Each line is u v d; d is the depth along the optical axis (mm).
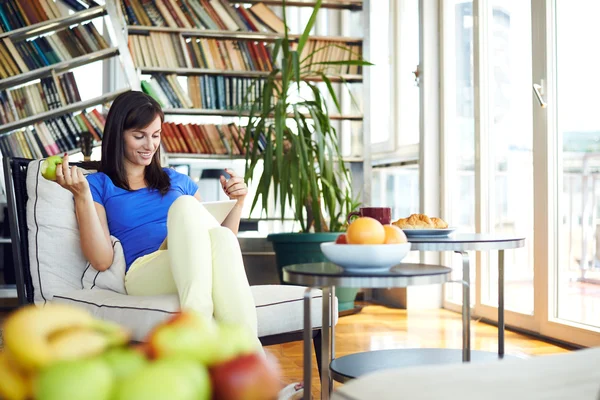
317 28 5594
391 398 694
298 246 3988
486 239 1976
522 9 3543
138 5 4477
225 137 4512
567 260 3217
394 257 1472
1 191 4484
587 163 3027
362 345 3328
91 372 508
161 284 2082
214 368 544
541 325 3398
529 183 3496
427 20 4465
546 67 3287
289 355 3170
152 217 2369
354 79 4785
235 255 1851
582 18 3051
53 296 2182
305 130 4152
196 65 4512
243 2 4719
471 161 4105
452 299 4469
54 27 4645
